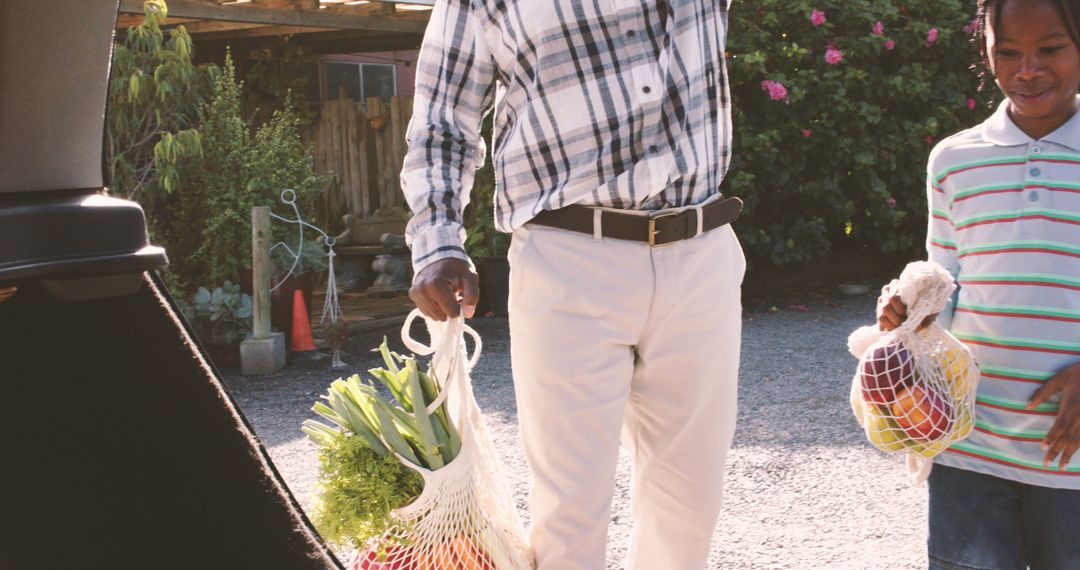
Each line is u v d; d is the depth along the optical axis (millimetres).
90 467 892
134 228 901
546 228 2199
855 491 4133
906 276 2045
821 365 6418
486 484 2203
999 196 2062
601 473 2225
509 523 2273
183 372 935
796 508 3965
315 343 7438
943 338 2045
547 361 2184
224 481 942
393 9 8820
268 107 10609
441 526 2100
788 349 6906
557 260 2172
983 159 2096
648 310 2209
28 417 872
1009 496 2082
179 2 7758
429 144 2262
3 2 802
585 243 2166
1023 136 2051
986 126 2129
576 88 2154
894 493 4102
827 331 7516
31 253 835
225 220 7016
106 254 874
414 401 2100
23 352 868
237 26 9148
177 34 7375
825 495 4098
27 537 876
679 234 2178
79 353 885
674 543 2424
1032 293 2016
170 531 920
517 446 4820
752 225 9031
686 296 2213
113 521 899
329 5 8562
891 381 2014
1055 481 1996
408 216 10531
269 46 10492
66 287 859
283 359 6738
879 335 2158
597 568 2264
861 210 9539
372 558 2125
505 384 6086
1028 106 1990
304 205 7598
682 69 2205
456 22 2258
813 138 8891
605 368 2193
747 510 3953
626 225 2156
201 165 7414
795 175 8945
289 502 1004
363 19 8805
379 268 10109
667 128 2189
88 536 892
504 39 2223
